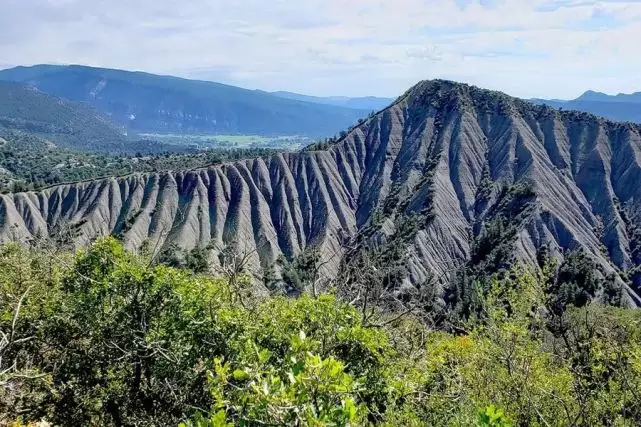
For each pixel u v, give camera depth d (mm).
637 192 149375
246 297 23500
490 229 122375
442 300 86750
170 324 18422
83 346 20266
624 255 125875
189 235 135500
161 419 18531
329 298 16859
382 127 192250
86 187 147125
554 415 15547
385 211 150625
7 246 27531
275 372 8125
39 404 19094
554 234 122438
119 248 21047
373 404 14594
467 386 19625
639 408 14203
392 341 22828
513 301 23594
